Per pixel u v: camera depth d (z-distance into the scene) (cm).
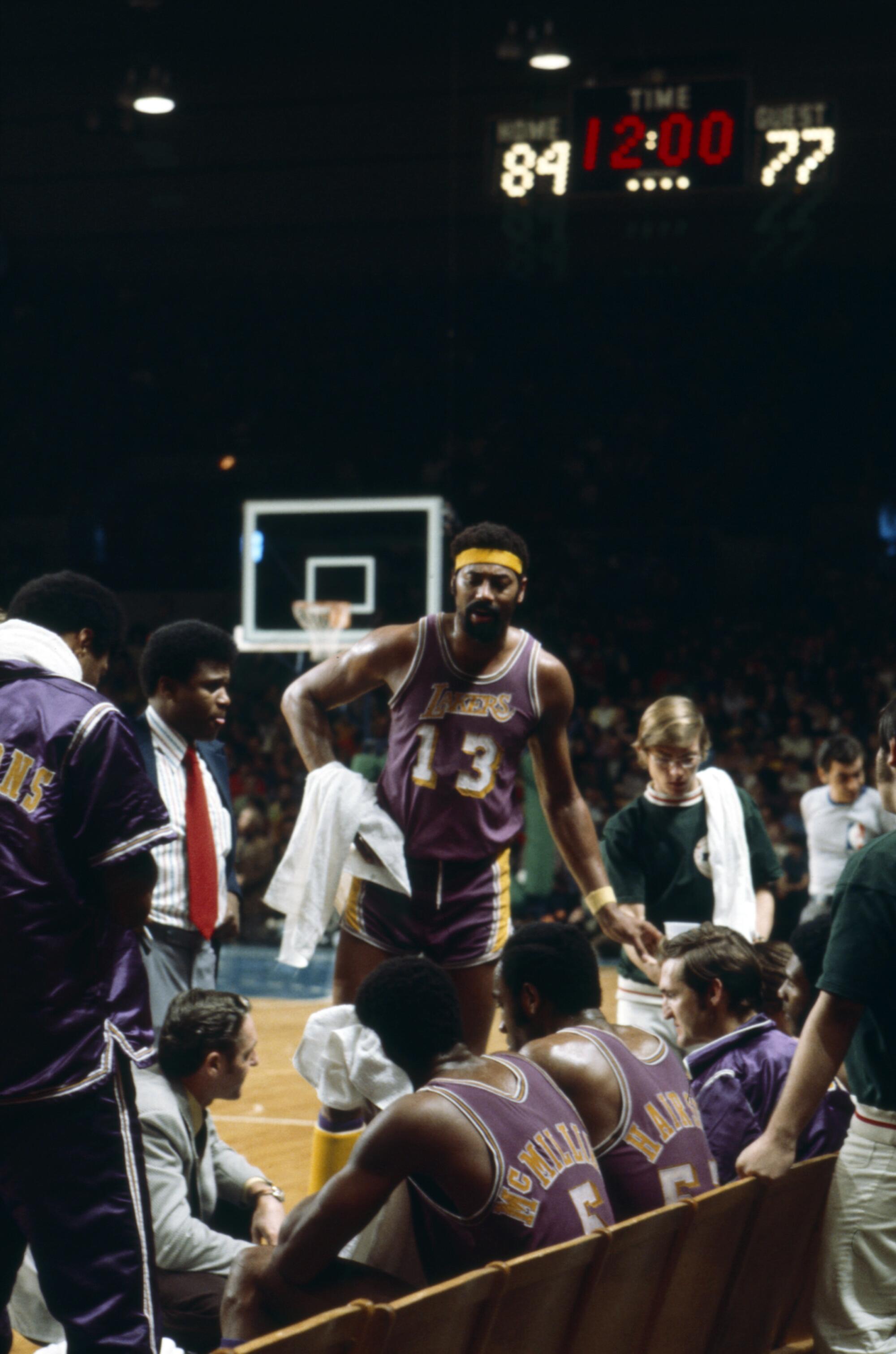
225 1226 407
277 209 2220
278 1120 698
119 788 271
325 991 1218
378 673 413
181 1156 373
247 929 1581
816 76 1700
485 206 2153
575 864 438
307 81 1909
